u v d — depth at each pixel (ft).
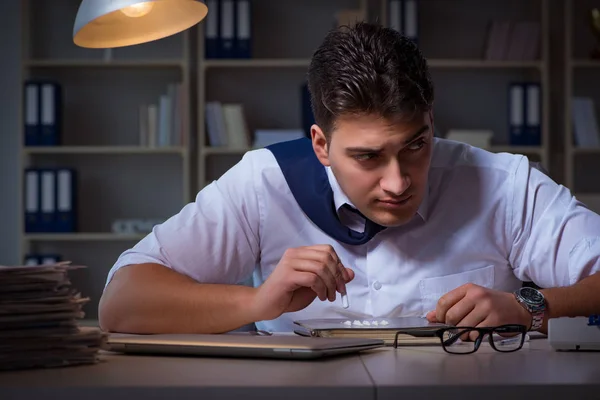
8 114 14.14
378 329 3.70
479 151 5.47
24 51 13.64
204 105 13.52
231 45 13.41
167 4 5.23
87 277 14.15
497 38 13.57
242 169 5.44
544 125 13.23
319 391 2.40
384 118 3.92
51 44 14.17
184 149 13.37
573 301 4.09
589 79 14.12
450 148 5.45
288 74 14.15
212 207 5.28
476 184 5.31
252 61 13.39
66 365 2.97
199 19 5.30
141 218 14.24
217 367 2.92
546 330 4.00
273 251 5.38
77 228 13.67
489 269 5.26
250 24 13.43
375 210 4.25
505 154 5.50
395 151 4.04
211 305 4.17
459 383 2.43
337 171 4.27
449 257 5.20
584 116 13.51
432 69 14.06
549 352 3.40
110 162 14.25
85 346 3.02
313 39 14.19
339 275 4.02
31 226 13.16
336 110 4.03
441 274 5.18
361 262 5.21
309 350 3.08
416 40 13.33
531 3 14.03
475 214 5.27
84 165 14.24
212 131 13.53
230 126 13.53
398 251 5.18
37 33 14.17
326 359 3.15
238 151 13.34
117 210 14.24
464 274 5.21
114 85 14.23
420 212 5.14
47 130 13.35
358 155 4.08
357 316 5.16
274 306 4.05
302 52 14.16
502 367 2.86
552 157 14.15
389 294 5.15
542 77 13.32
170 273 4.54
